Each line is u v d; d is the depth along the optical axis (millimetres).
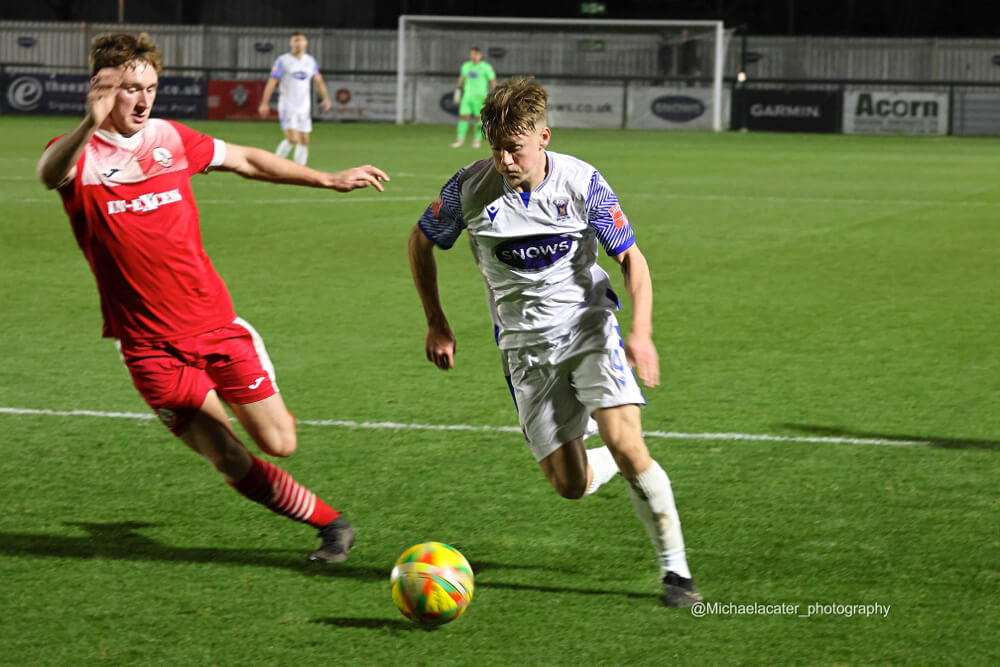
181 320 6645
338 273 17359
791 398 10633
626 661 5746
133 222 6461
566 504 7988
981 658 5754
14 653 5809
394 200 26672
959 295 15734
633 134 55156
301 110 34000
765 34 71188
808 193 28797
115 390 10906
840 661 5738
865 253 19391
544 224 6438
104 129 6359
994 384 11117
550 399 6750
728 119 60094
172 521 7672
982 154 43156
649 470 6305
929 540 7281
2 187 27578
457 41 62250
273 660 5754
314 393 10883
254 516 7773
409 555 6031
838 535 7367
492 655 5809
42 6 73000
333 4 71375
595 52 61844
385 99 62000
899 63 64062
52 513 7785
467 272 17766
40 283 16250
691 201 26984
